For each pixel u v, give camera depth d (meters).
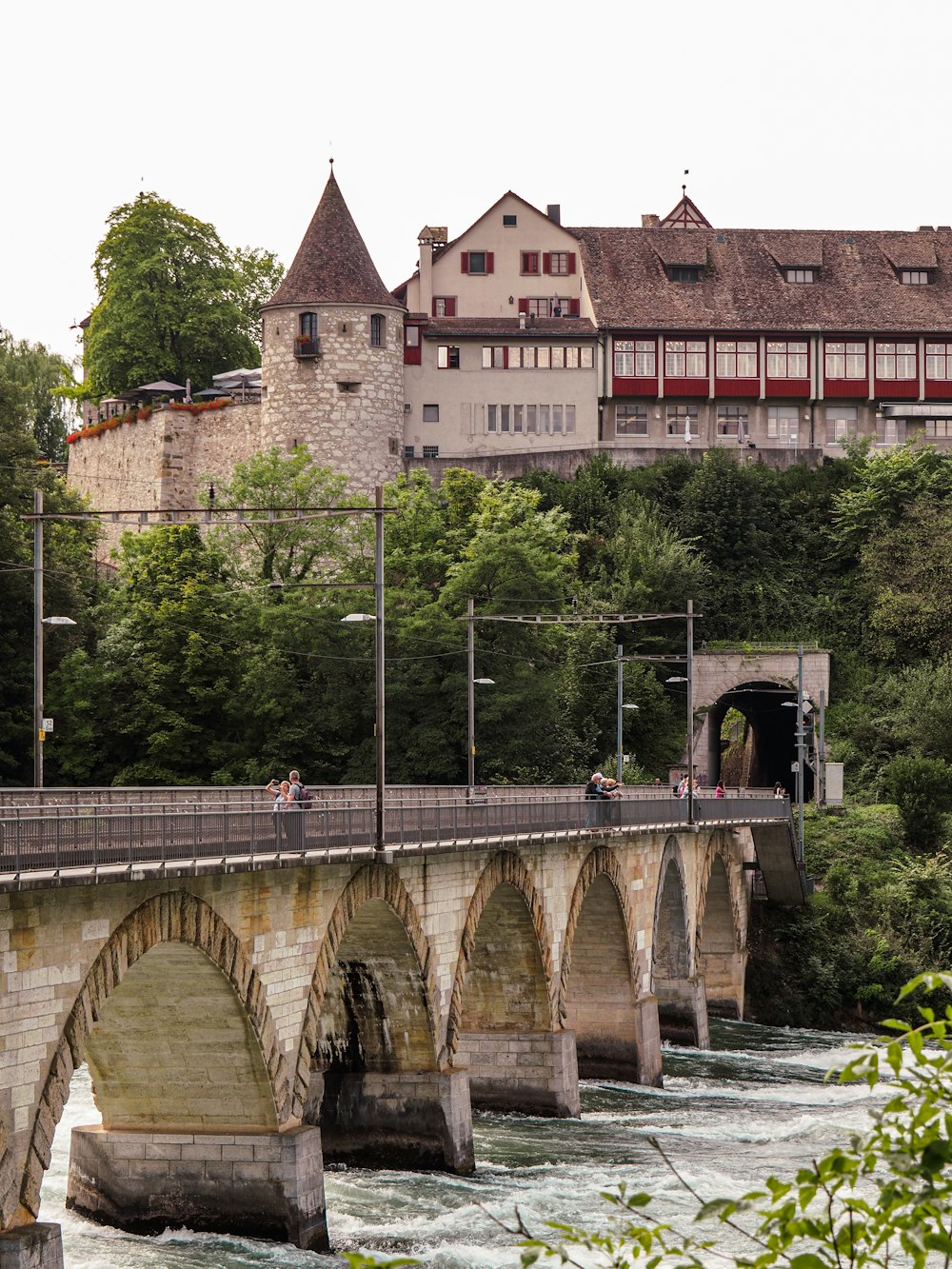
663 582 117.75
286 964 39.31
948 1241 11.95
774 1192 12.59
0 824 28.02
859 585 124.00
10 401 91.81
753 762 137.12
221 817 35.47
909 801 101.50
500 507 109.06
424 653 92.31
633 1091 66.19
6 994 28.66
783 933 90.94
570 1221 44.22
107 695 90.12
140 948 32.72
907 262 138.62
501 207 134.25
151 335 135.75
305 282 118.50
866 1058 13.21
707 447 129.75
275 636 92.88
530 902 56.56
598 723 107.38
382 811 43.47
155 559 97.19
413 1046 49.28
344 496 114.12
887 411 133.62
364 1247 41.00
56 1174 43.72
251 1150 39.19
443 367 127.00
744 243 139.88
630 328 130.50
